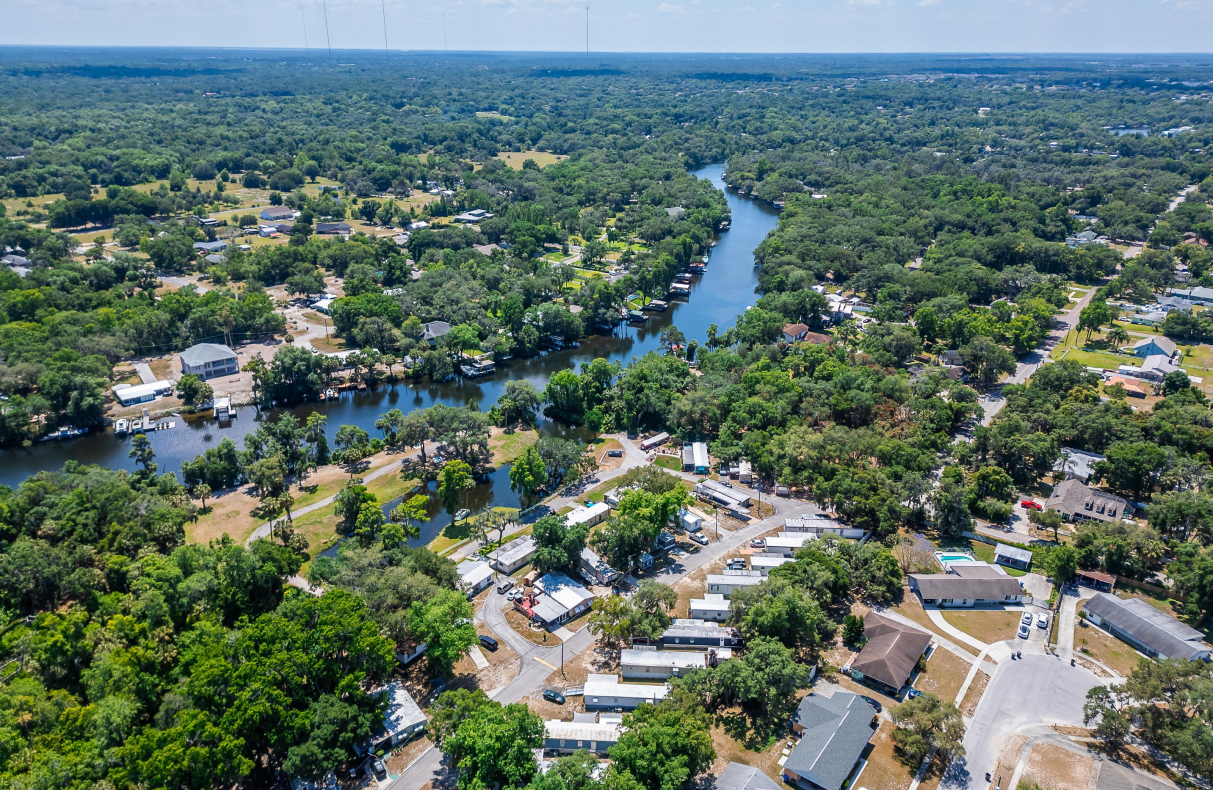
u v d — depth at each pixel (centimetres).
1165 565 17912
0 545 16800
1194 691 12725
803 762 12206
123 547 16862
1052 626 16125
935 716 12544
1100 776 12206
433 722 12600
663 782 11412
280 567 16612
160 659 13475
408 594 15000
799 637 15350
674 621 15850
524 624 16200
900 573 17112
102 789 10488
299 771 11512
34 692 12450
